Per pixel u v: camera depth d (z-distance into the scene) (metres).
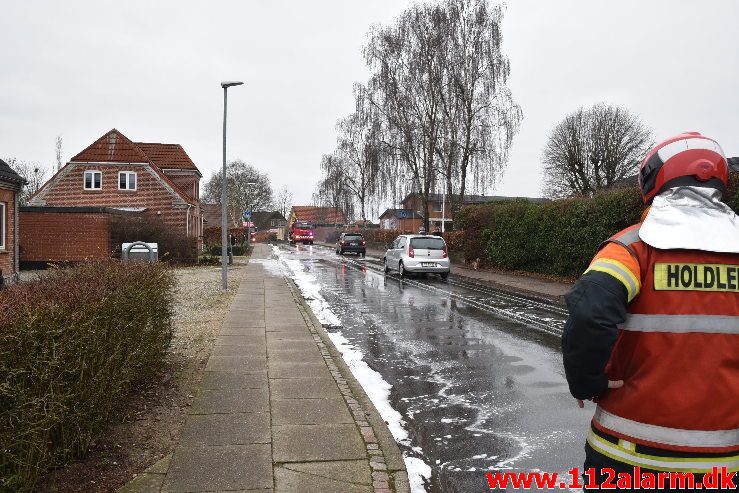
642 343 1.80
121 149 33.78
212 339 8.28
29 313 3.08
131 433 4.34
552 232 19.00
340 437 4.37
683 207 1.83
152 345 5.50
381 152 30.91
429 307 12.74
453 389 6.13
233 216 76.69
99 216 23.95
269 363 6.80
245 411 4.96
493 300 14.09
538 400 5.73
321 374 6.29
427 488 3.82
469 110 28.06
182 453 4.00
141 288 5.33
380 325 10.31
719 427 1.74
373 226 85.75
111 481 3.52
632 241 1.87
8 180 16.97
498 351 8.07
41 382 3.02
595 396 1.91
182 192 34.19
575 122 45.41
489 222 23.95
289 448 4.14
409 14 29.03
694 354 1.75
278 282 17.75
